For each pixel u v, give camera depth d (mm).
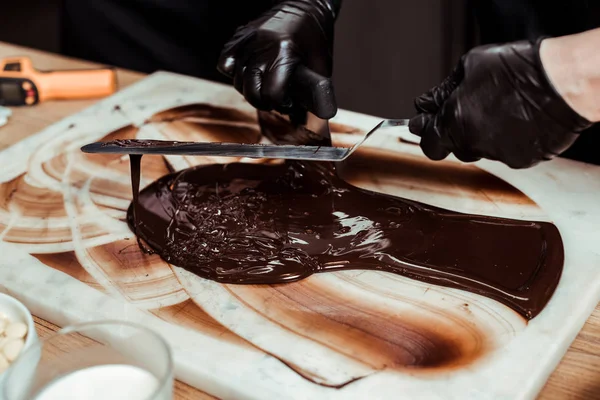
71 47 1591
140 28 1516
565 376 891
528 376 861
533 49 878
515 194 1072
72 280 975
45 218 1062
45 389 788
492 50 898
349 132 1188
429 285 954
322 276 970
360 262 979
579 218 1031
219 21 1487
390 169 1121
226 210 1052
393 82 1562
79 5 1526
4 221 1059
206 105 1268
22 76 1269
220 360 884
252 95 1055
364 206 1053
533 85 877
